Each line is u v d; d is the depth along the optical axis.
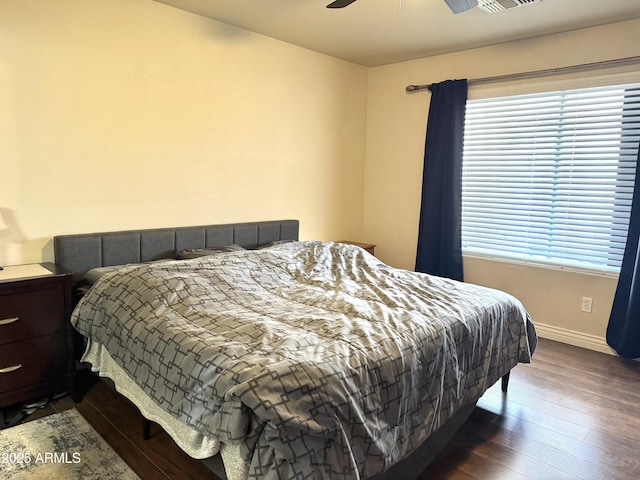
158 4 2.92
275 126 3.77
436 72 4.13
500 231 3.93
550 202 3.62
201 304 2.09
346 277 2.86
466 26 3.29
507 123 3.81
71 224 2.69
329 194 4.38
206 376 1.52
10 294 2.13
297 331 1.81
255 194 3.69
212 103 3.30
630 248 3.16
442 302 2.31
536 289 3.73
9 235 2.47
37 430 2.12
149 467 1.88
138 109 2.90
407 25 3.29
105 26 2.70
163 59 2.99
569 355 3.32
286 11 3.04
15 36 2.38
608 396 2.67
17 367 2.18
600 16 3.06
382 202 4.65
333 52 4.04
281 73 3.75
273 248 3.13
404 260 4.53
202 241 3.25
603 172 3.35
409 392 1.70
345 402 1.43
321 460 1.33
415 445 1.71
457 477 1.90
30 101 2.46
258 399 1.30
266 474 1.26
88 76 2.66
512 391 2.72
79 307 2.29
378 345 1.70
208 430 1.41
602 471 1.97
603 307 3.40
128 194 2.92
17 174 2.46
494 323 2.32
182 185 3.19
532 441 2.19
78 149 2.67
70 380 2.36
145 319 1.95
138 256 2.91
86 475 1.81
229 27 3.33
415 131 4.31
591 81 3.32
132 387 1.97
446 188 4.01
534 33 3.44
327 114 4.23
